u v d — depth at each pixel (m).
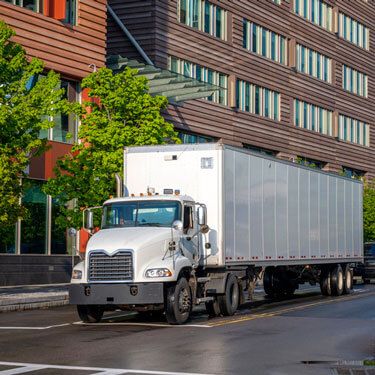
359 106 76.44
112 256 21.03
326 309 26.56
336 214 34.28
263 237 26.58
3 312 25.97
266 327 20.91
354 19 76.06
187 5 52.12
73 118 41.50
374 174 79.38
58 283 40.41
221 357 15.60
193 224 22.89
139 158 24.61
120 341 17.98
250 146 59.12
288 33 63.75
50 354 15.98
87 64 41.97
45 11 39.44
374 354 16.09
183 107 50.47
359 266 43.62
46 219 40.12
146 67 44.56
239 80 57.31
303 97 65.94
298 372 13.94
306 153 66.31
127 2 50.12
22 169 27.81
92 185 33.28
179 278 21.78
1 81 28.52
